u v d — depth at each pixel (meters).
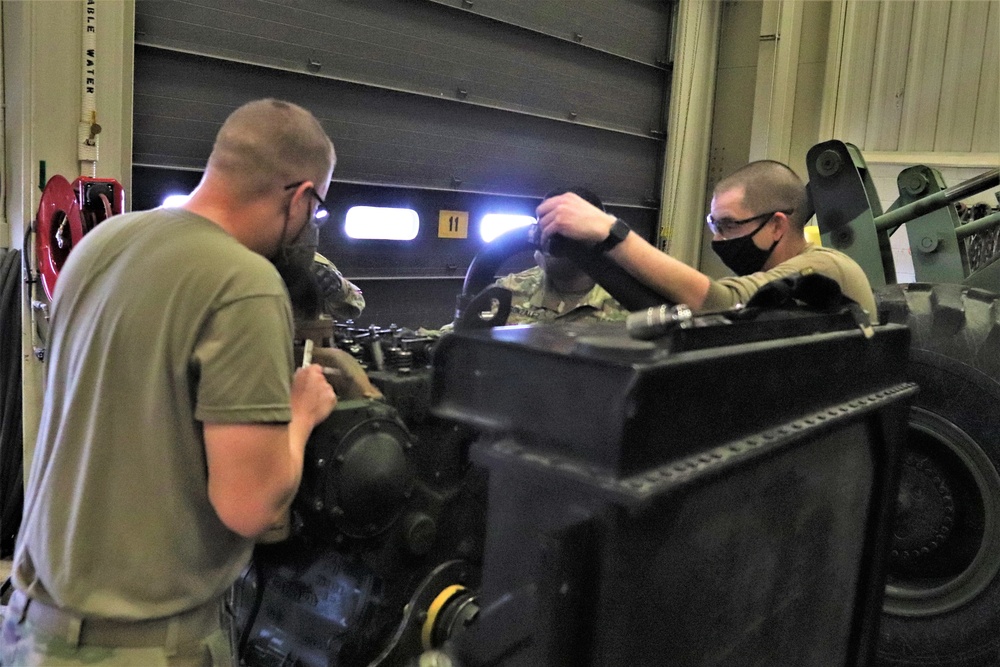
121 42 2.94
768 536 1.10
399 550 1.43
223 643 1.27
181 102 3.24
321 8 3.58
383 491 1.35
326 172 1.34
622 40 5.07
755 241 1.81
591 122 4.96
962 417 1.99
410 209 4.12
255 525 1.13
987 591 1.95
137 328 1.13
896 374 1.36
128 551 1.13
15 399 2.91
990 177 2.72
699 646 1.00
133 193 3.18
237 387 1.10
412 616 1.42
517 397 0.92
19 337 2.90
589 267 1.47
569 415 0.86
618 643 0.86
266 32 3.42
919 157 5.08
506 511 0.93
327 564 1.51
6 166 2.92
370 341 1.60
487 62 4.31
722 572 1.01
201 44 3.25
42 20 2.74
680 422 0.88
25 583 1.19
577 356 0.85
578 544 0.86
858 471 1.30
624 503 0.79
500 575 0.94
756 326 1.04
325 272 2.06
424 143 4.11
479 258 1.46
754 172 1.80
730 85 5.75
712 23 5.65
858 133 5.34
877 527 1.37
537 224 1.47
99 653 1.14
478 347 0.96
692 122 5.65
